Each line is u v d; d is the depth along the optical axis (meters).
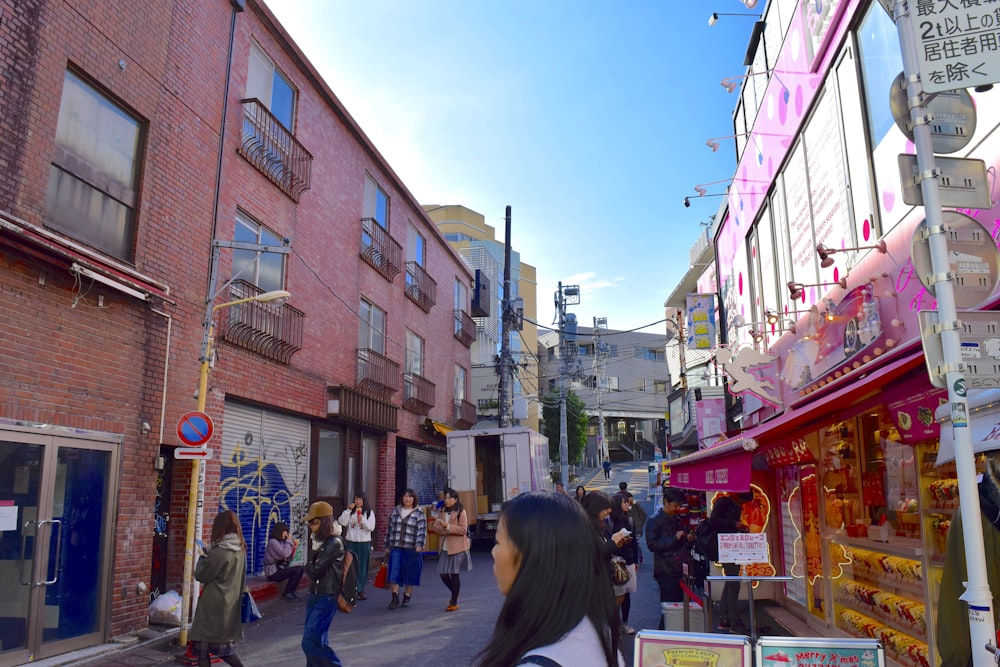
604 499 6.77
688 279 27.61
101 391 8.95
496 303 42.50
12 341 7.70
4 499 7.55
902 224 6.55
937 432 5.45
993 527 3.36
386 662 8.12
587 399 62.69
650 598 12.29
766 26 12.19
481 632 9.58
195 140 11.36
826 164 8.66
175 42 10.97
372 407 18.00
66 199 8.73
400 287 21.34
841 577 8.38
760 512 11.16
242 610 7.19
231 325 12.02
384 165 20.11
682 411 23.75
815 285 8.00
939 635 3.44
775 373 10.93
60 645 8.11
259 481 13.46
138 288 9.41
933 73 3.32
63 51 8.71
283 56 14.63
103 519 8.89
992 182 5.16
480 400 38.19
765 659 3.85
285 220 14.36
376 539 19.28
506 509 1.67
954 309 3.21
